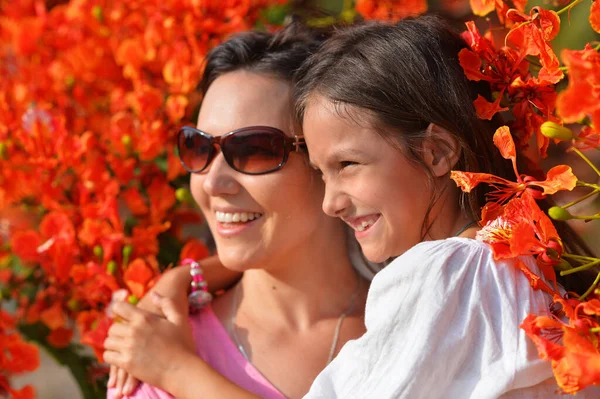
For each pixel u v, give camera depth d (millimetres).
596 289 1258
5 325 2209
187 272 1839
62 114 2312
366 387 1286
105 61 2414
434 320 1248
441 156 1437
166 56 2197
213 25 2164
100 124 2348
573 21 1892
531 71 1518
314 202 1708
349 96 1404
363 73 1425
